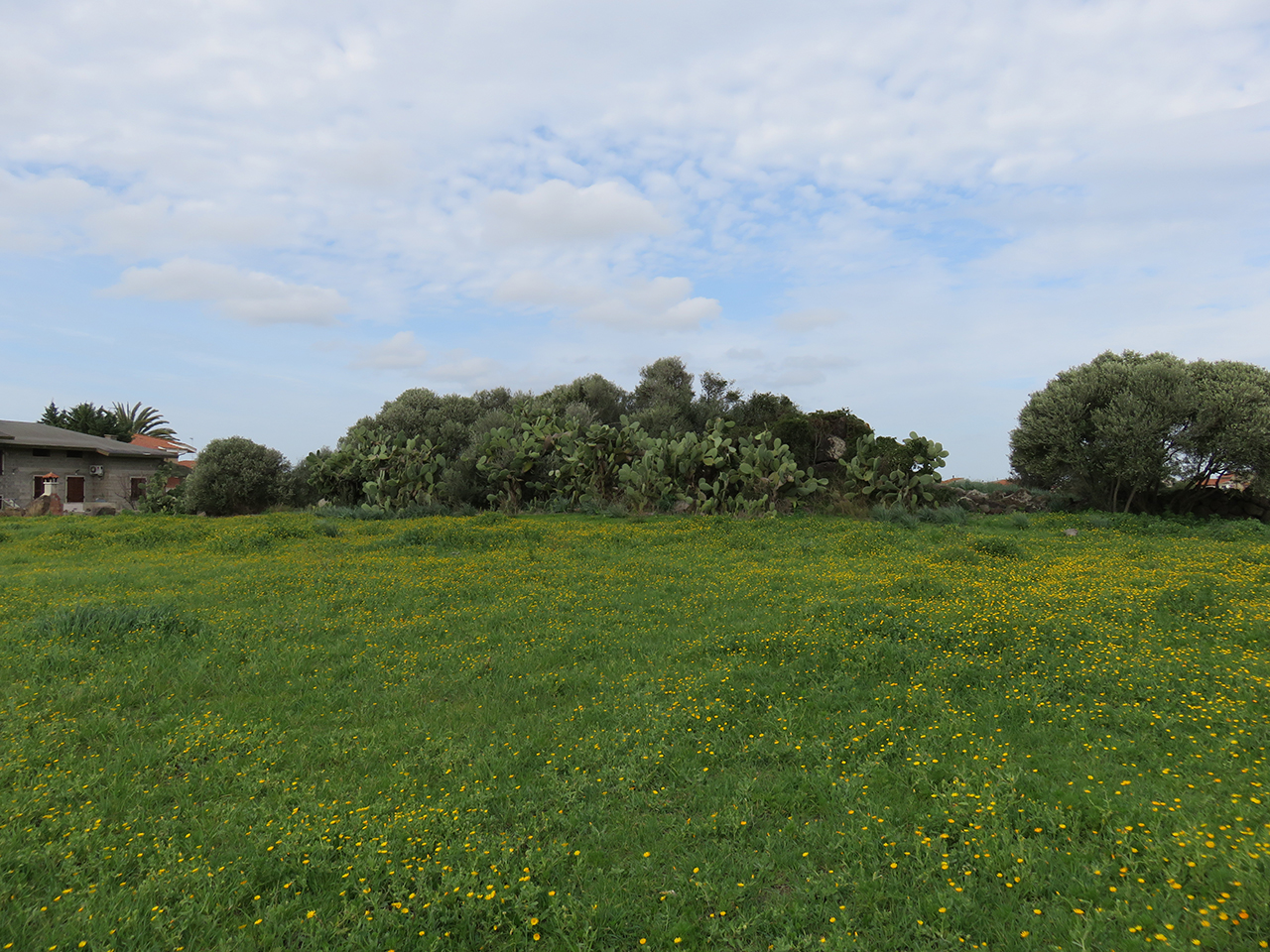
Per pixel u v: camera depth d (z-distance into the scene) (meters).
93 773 5.24
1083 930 3.30
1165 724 5.56
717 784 5.00
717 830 4.42
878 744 5.57
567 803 4.76
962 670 6.87
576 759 5.44
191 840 4.37
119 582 13.03
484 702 6.76
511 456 28.83
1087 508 27.31
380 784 5.08
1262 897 3.38
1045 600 9.48
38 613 10.18
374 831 4.37
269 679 7.42
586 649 8.30
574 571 13.36
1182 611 8.70
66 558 16.98
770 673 7.12
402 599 11.04
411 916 3.64
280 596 11.50
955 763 5.11
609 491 28.25
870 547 15.84
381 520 26.81
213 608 10.59
